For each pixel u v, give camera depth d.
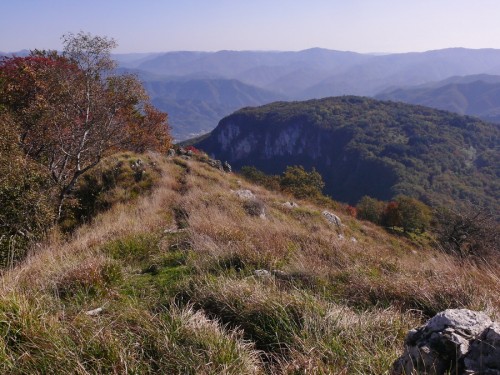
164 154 21.38
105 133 13.09
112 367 2.63
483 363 1.93
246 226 8.19
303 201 21.34
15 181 8.87
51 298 3.79
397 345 3.08
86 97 12.88
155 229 8.10
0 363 2.60
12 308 3.14
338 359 2.83
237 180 19.80
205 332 3.10
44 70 15.51
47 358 2.69
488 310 3.70
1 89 16.28
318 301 3.80
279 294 3.85
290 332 3.25
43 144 13.40
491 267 5.65
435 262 6.25
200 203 11.91
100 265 4.83
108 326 3.07
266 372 2.86
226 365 2.69
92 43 12.45
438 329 2.25
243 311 3.62
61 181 12.88
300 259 5.57
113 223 9.09
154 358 2.85
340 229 16.12
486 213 15.40
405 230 27.44
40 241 8.51
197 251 6.04
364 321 3.40
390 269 5.78
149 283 4.78
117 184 15.02
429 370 2.06
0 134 10.94
